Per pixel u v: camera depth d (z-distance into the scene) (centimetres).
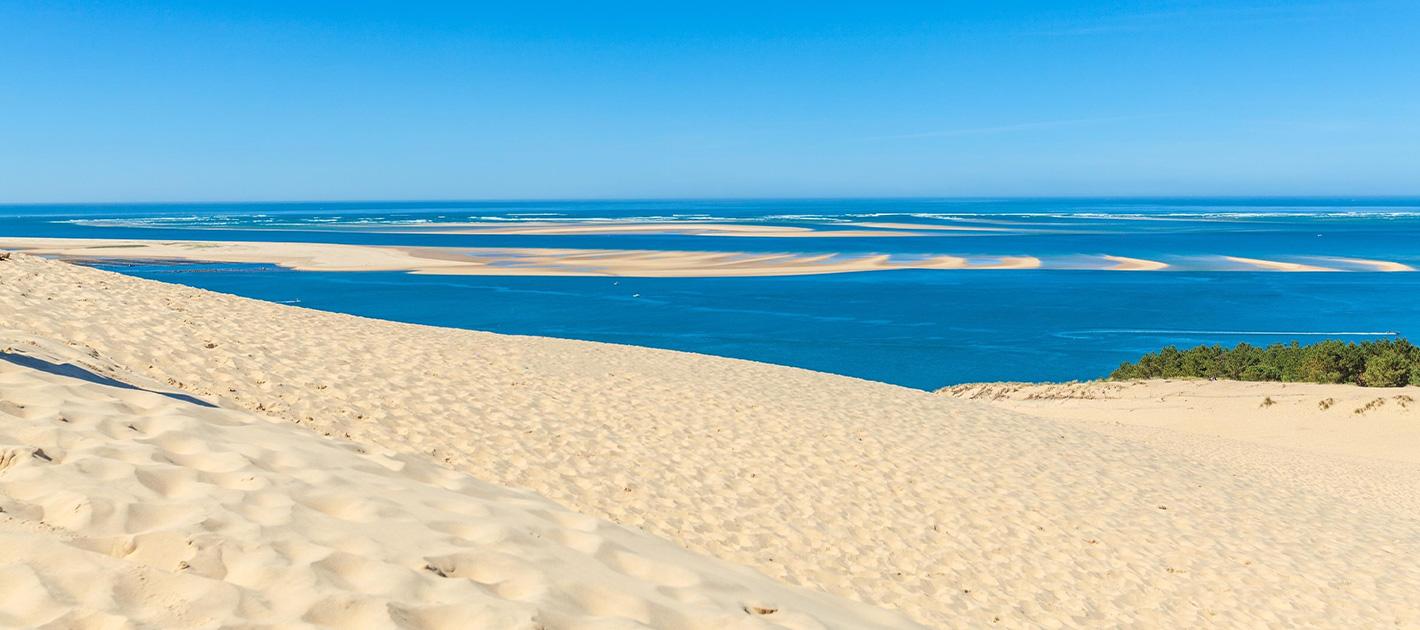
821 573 891
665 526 938
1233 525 1320
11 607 327
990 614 868
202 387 1060
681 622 430
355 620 357
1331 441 2420
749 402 1617
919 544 1030
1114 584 1011
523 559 457
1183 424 2641
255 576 378
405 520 482
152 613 338
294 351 1393
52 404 579
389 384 1295
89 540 387
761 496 1101
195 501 448
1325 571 1164
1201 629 924
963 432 1636
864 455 1355
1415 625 1017
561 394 1458
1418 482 1956
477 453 1064
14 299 1274
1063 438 1752
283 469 541
